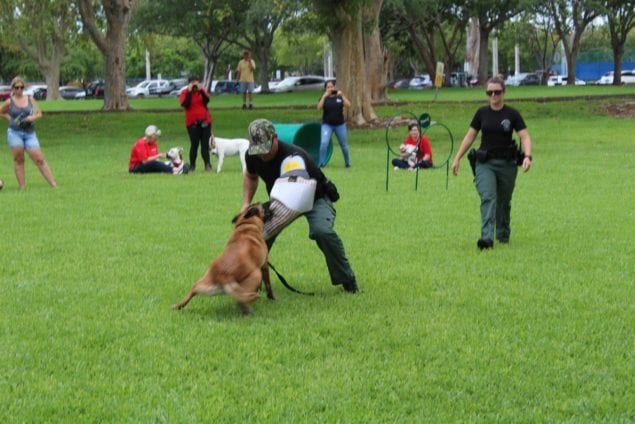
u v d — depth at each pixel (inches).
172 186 533.3
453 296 253.4
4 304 244.1
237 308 241.0
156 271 285.7
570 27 2410.2
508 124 326.0
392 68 3206.2
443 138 927.0
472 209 430.6
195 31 2192.4
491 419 161.6
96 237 349.7
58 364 191.5
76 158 743.7
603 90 1689.2
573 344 205.3
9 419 161.0
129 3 1341.0
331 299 250.4
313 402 168.9
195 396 172.6
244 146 628.4
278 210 241.3
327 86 639.1
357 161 705.0
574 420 161.2
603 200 456.1
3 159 727.7
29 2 1756.9
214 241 340.8
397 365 191.0
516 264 298.4
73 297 252.1
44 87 2635.3
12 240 342.6
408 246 334.0
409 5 1921.8
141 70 3814.0
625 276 279.1
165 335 213.0
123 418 161.3
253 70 1250.0
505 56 3752.5
